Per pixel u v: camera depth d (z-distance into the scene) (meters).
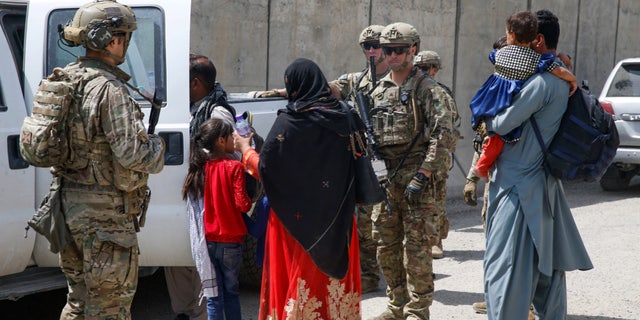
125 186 3.50
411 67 4.61
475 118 4.02
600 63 13.51
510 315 3.96
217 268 4.36
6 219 4.28
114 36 3.54
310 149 3.58
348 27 9.02
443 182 4.69
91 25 3.46
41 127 3.38
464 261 6.79
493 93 3.93
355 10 9.05
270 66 8.36
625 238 7.48
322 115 3.58
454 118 5.04
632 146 9.91
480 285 5.98
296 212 3.59
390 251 4.70
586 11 12.89
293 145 3.57
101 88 3.43
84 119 3.43
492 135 3.97
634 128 9.87
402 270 4.73
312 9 8.66
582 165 3.90
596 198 10.12
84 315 3.66
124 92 3.47
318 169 3.59
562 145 3.91
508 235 3.96
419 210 4.49
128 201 3.56
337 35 8.93
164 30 4.46
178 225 4.45
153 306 5.42
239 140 3.90
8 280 4.45
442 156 4.40
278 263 3.70
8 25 4.73
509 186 3.95
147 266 4.62
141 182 3.58
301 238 3.59
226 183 4.26
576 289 5.73
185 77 4.44
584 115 3.91
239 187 4.23
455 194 10.22
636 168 10.30
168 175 4.43
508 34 3.97
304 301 3.65
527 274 3.96
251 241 5.44
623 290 5.71
